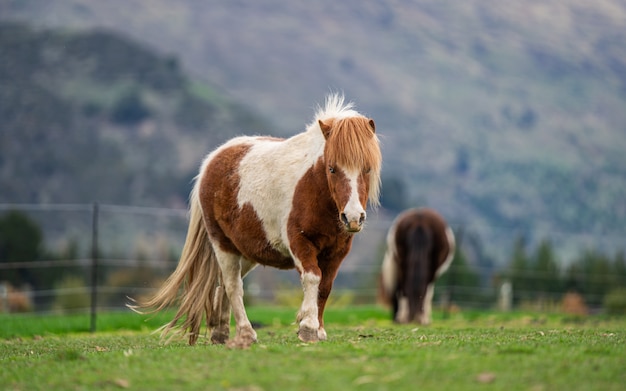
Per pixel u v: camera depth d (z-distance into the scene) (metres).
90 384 6.16
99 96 114.19
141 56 132.88
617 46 187.62
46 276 35.25
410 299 15.59
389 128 157.88
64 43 129.88
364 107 175.38
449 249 16.53
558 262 30.38
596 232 109.06
